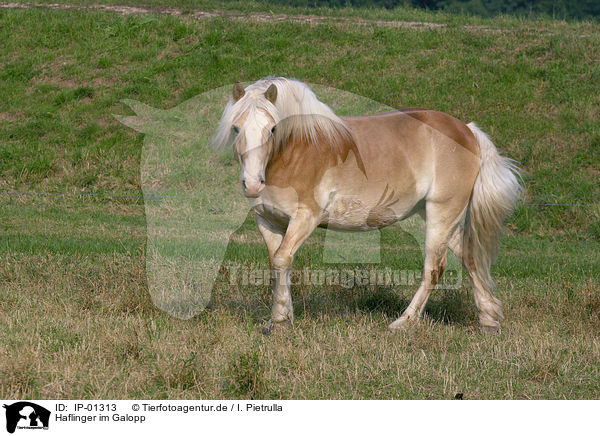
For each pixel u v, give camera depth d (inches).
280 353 164.9
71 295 213.0
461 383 153.9
